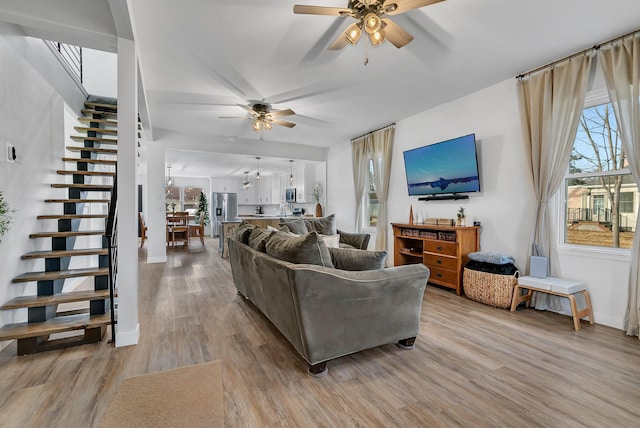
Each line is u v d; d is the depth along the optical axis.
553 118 3.07
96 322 2.39
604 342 2.42
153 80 3.49
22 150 2.71
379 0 1.86
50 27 2.15
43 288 2.59
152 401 1.67
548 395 1.74
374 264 2.28
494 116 3.67
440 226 3.90
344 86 3.70
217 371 1.99
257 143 6.73
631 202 2.73
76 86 4.06
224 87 3.69
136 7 2.23
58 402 1.66
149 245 5.82
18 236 2.63
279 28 2.52
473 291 3.47
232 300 3.51
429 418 1.55
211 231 11.24
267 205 11.88
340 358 2.19
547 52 2.91
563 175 3.01
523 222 3.39
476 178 3.77
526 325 2.78
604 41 2.71
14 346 2.33
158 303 3.38
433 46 2.80
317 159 7.43
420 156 4.50
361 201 6.16
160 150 5.84
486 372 1.99
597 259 2.84
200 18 2.37
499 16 2.37
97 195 4.75
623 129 2.60
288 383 1.87
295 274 1.83
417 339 2.49
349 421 1.53
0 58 2.38
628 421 1.52
